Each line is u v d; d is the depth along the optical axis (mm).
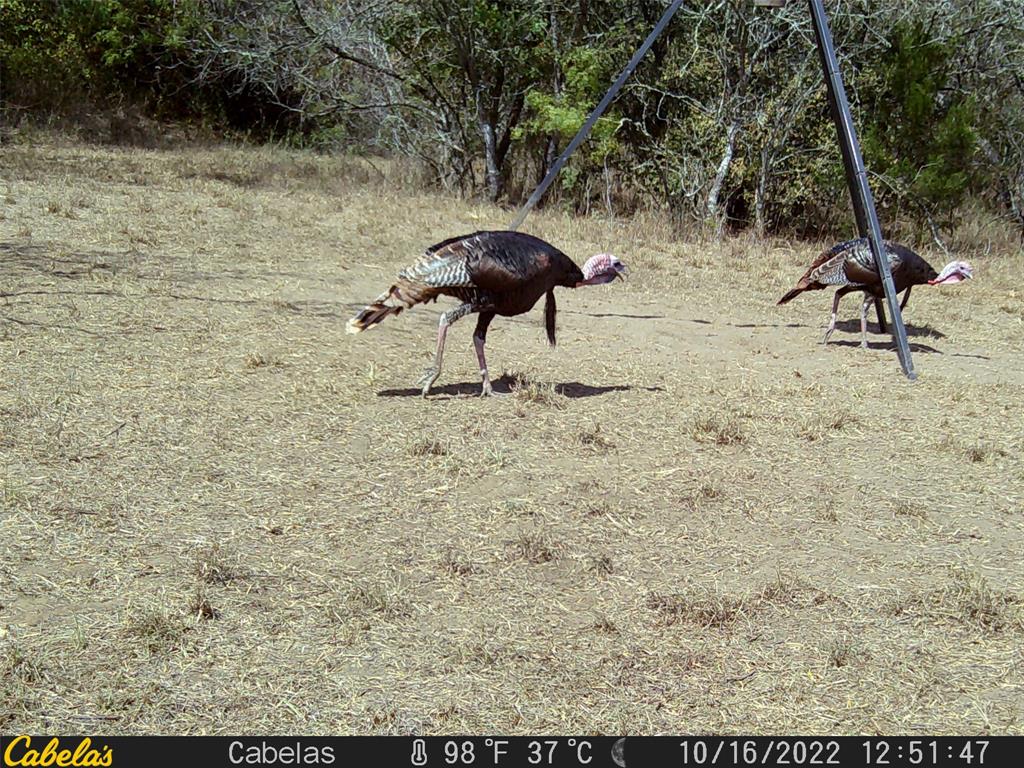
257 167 20234
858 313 11609
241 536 5020
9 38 24469
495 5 18047
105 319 8414
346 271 11344
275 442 6219
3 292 8812
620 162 18969
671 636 4363
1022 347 10438
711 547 5223
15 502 5141
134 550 4793
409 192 18797
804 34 16375
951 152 16609
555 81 18438
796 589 4805
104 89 25531
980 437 7242
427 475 5887
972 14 17484
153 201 14641
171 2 24797
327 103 22516
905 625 4543
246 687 3859
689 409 7441
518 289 6949
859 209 9367
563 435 6688
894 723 3844
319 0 19859
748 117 17031
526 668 4078
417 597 4574
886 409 7809
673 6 9453
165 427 6297
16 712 3617
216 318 8797
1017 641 4449
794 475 6285
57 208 12766
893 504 5906
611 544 5188
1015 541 5500
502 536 5199
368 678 3959
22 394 6594
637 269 13297
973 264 15656
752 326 10641
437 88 19266
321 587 4602
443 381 7699
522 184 19750
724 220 17000
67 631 4113
